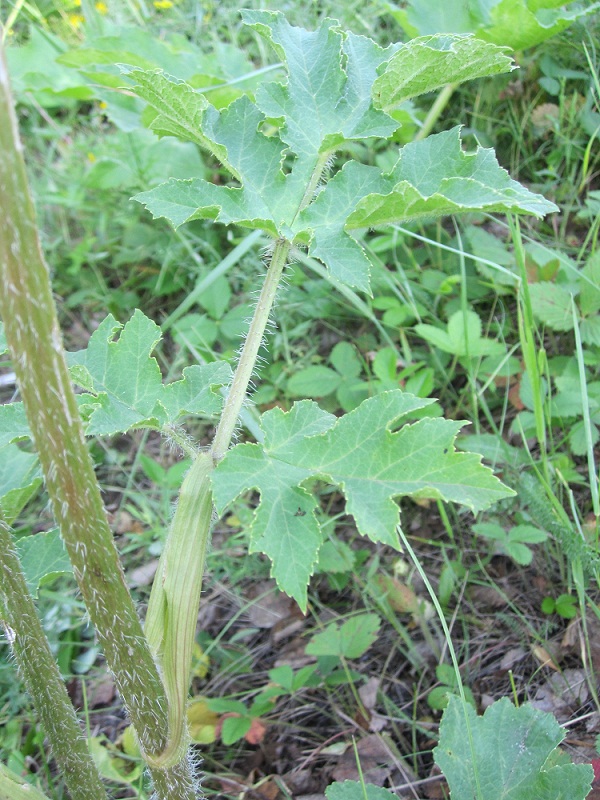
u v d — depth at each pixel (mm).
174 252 3654
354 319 3406
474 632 2475
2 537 1340
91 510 1119
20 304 976
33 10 4594
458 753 1712
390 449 1193
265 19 1498
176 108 1366
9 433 1420
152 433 3385
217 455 1330
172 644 1276
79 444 1084
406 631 2539
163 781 1402
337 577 2682
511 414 2998
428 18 3148
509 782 1680
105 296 3730
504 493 1141
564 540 2230
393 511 1155
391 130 1430
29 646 1417
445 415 3033
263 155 1439
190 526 1282
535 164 3570
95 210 3916
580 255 2990
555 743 1706
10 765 2219
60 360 1028
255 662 2602
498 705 1787
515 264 3064
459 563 2582
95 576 1157
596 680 2211
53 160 4406
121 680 1253
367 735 2283
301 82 1478
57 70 3764
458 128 1393
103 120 4516
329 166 1510
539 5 2994
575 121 3447
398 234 3320
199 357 2896
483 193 1304
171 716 1301
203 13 4570
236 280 3645
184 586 1272
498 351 2766
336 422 1228
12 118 903
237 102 1441
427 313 3162
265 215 1409
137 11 4531
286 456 1228
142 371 1465
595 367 2873
